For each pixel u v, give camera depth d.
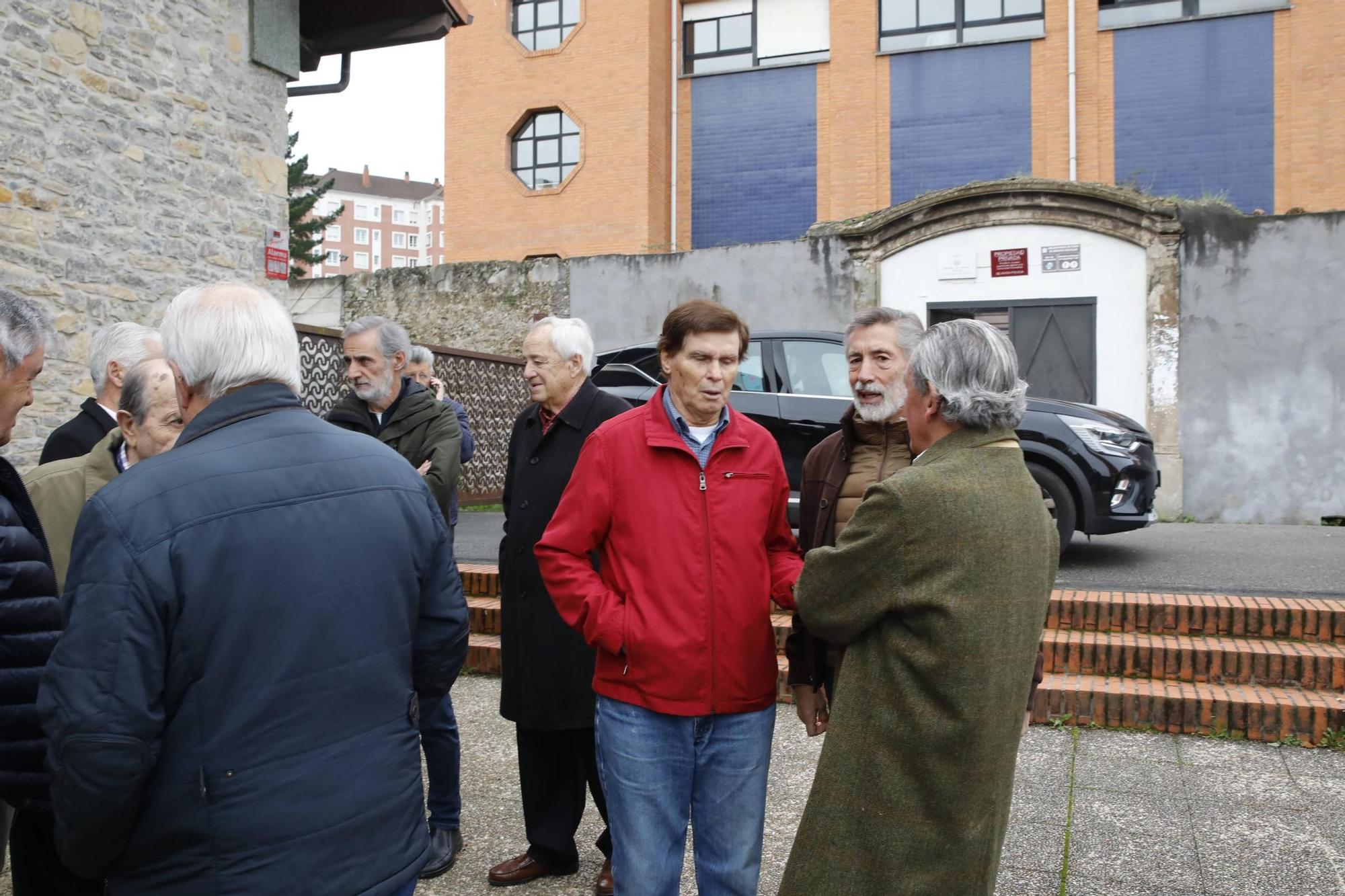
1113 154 16.06
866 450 2.56
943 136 16.92
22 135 6.45
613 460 2.34
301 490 1.61
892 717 1.93
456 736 3.31
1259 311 9.64
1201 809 3.53
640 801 2.26
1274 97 15.41
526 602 3.09
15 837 2.19
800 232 17.75
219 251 8.02
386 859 1.64
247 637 1.51
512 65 18.67
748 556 2.31
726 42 18.56
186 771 1.49
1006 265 10.44
